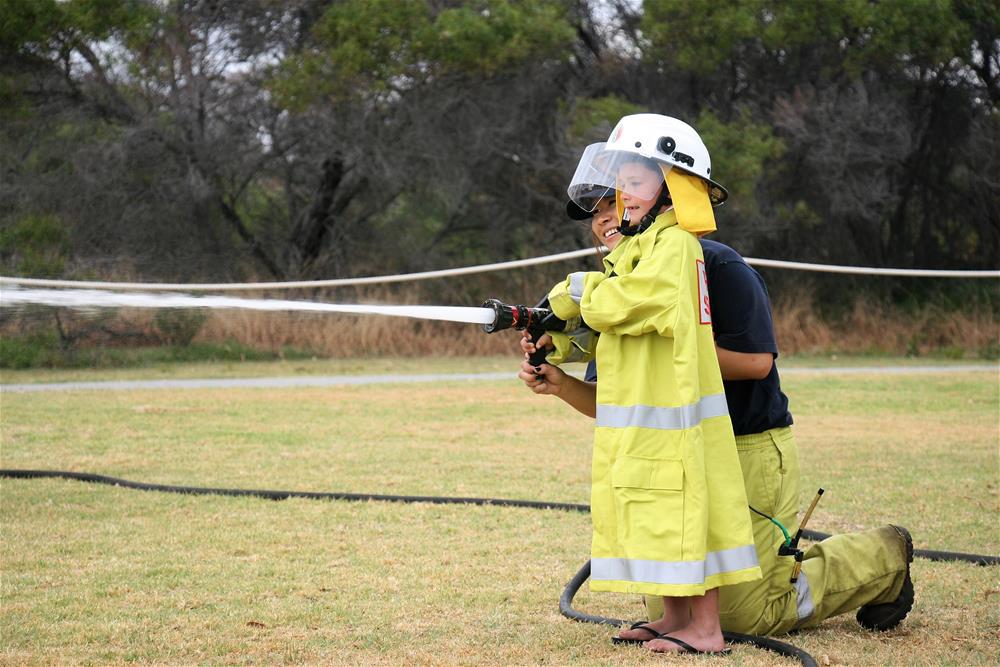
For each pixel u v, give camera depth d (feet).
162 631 20.95
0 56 107.45
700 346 18.60
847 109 127.75
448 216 135.23
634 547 18.24
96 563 26.43
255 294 122.62
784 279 135.74
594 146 20.24
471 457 44.42
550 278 129.39
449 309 20.02
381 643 20.26
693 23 121.08
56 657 19.30
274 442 48.44
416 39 110.83
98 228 112.98
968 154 135.95
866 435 52.13
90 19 104.99
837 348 126.00
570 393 21.26
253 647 19.97
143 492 36.01
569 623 21.67
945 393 73.41
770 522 20.06
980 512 33.55
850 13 120.06
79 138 116.06
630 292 18.33
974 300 131.34
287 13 117.08
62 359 97.71
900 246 140.36
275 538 29.32
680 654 19.17
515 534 30.09
